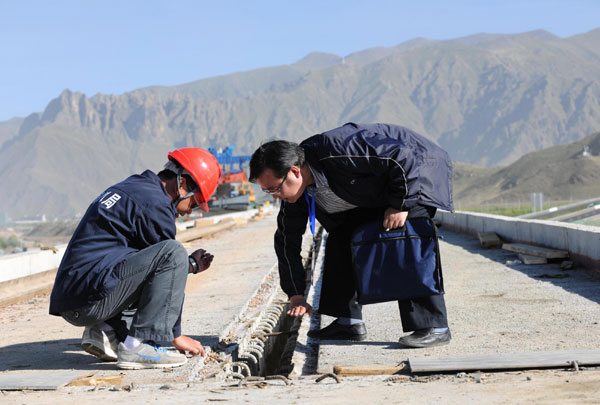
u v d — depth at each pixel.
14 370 3.83
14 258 8.45
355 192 3.87
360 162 3.71
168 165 3.88
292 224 4.26
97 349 3.84
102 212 3.62
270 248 13.19
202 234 17.02
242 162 63.31
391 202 3.85
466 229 15.34
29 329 5.57
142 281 3.62
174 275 3.65
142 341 3.71
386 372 3.29
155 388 3.19
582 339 4.00
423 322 4.11
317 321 5.86
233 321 5.18
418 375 3.20
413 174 3.74
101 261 3.58
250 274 8.80
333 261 4.45
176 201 3.87
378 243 4.04
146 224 3.65
